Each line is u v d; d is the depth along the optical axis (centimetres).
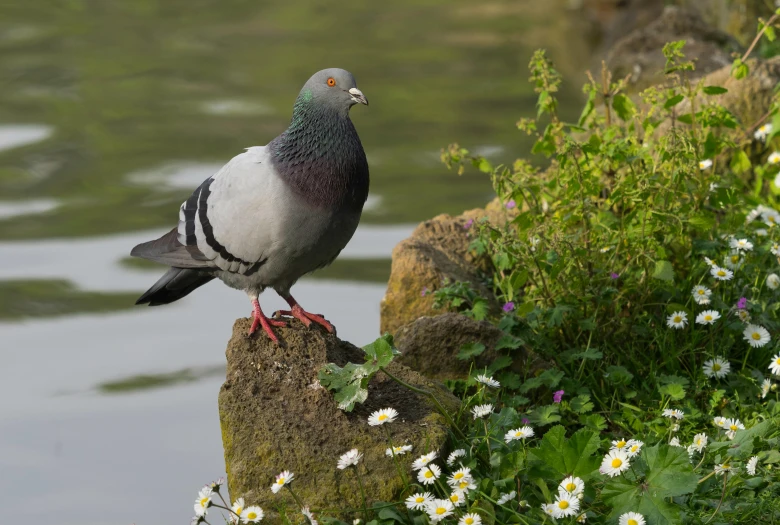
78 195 1661
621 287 882
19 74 2523
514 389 822
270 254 779
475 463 666
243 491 665
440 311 937
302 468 669
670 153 874
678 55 934
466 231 1070
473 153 1830
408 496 656
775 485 651
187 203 829
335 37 2930
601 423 763
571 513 583
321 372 696
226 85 2388
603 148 879
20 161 1848
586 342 868
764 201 1058
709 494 650
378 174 1764
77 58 2692
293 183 764
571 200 916
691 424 753
